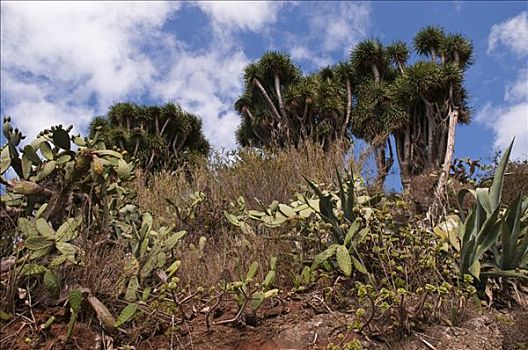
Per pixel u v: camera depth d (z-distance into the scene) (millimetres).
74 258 2498
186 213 4289
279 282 3084
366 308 2654
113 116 14250
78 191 2977
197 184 5246
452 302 2703
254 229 3811
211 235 4070
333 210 3504
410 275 2928
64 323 2332
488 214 3232
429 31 15891
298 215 3410
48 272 2320
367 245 3041
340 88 14766
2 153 2912
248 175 5164
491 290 3025
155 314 2410
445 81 12867
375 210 3162
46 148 2926
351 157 5082
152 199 4910
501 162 3348
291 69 14875
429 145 12680
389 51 16031
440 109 12914
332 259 3064
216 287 2771
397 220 3662
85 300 2363
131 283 2508
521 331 2609
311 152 5605
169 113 14227
